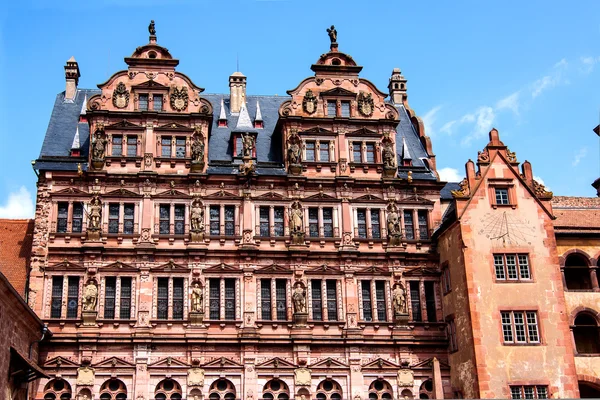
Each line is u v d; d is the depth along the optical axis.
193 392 50.69
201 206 54.97
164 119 56.69
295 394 51.53
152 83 57.34
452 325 53.41
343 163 57.66
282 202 56.09
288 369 52.00
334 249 55.56
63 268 52.12
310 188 56.78
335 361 52.69
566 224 54.53
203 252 53.56
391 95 70.31
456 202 52.81
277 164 57.62
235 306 53.09
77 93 63.69
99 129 55.50
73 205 53.97
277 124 59.59
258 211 55.66
